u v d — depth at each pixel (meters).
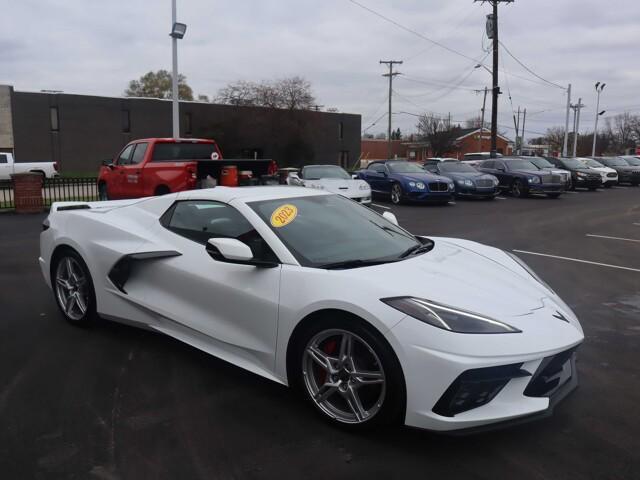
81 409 3.33
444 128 70.81
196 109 43.69
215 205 4.03
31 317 5.11
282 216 3.80
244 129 43.72
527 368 2.84
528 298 3.32
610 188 27.67
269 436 3.04
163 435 3.04
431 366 2.75
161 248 4.11
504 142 84.94
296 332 3.26
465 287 3.23
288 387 3.51
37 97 38.59
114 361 4.06
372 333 2.92
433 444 2.96
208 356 4.17
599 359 4.27
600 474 2.71
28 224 12.26
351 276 3.17
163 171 11.13
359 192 15.21
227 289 3.61
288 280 3.32
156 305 4.09
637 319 5.37
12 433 3.04
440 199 17.41
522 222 13.47
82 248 4.57
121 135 41.66
